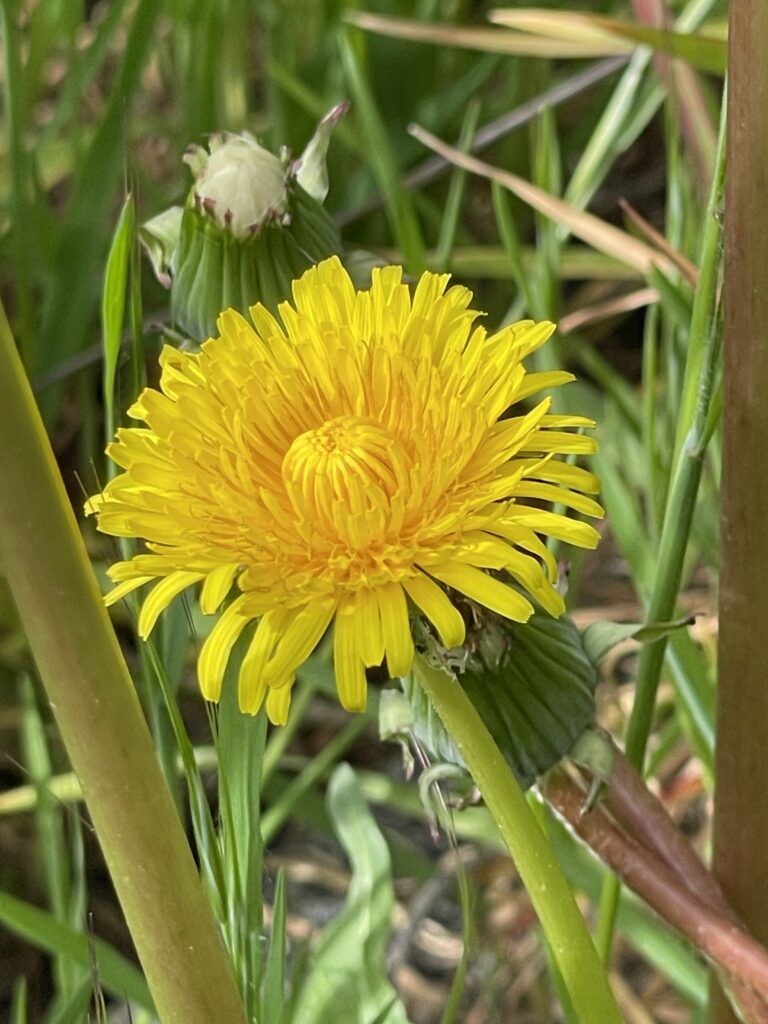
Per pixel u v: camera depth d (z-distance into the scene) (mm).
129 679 61
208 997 67
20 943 163
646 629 87
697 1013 124
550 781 89
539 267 165
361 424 69
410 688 85
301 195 98
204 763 155
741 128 76
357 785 139
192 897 65
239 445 69
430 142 156
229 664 89
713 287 92
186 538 68
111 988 122
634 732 107
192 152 102
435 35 170
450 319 76
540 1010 149
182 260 98
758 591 86
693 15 163
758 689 89
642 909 131
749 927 97
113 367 98
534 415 69
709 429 93
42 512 55
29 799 160
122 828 62
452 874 164
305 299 77
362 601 66
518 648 82
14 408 53
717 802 96
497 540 67
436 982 163
